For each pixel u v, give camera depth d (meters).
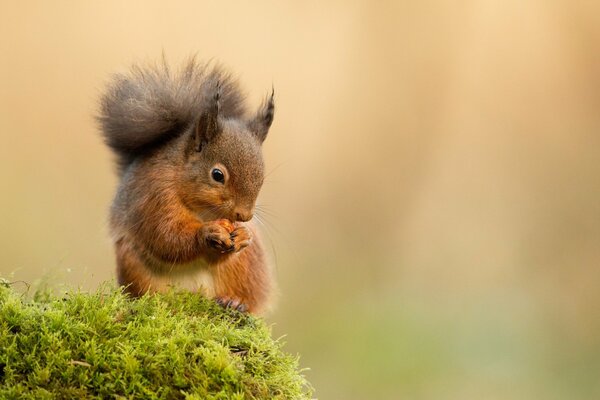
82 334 4.58
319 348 15.27
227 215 6.91
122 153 7.31
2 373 4.38
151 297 5.73
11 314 4.59
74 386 4.37
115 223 7.07
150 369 4.48
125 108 7.05
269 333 5.23
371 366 14.84
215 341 4.83
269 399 4.58
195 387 4.46
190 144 6.95
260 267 7.25
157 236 6.85
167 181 6.89
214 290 7.05
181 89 7.23
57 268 5.72
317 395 14.28
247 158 6.92
